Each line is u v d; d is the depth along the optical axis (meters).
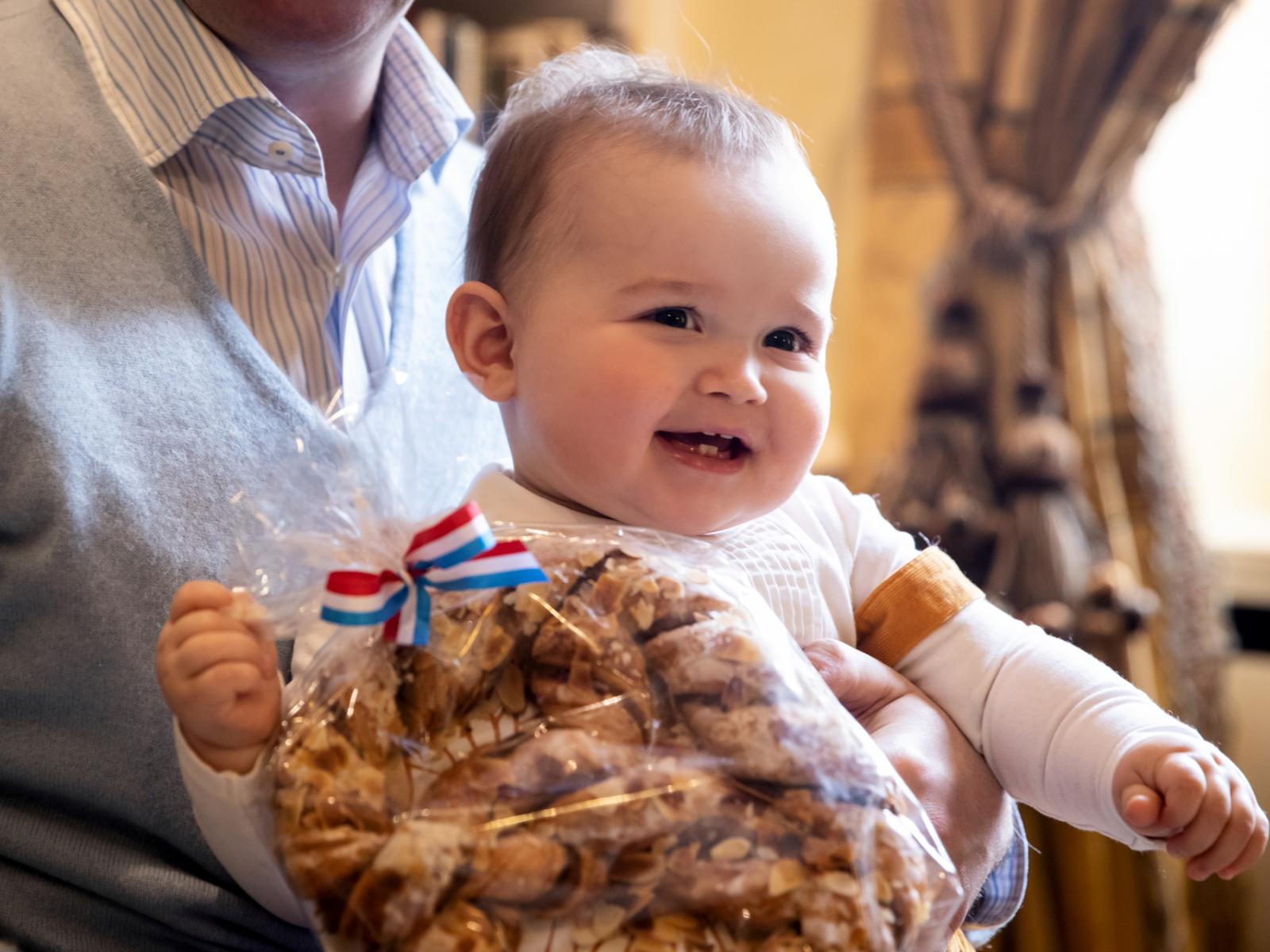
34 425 0.89
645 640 0.73
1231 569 2.37
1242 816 0.84
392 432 0.90
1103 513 2.01
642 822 0.66
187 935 0.90
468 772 0.68
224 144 1.09
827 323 0.94
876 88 2.23
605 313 0.89
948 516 2.02
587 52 1.20
